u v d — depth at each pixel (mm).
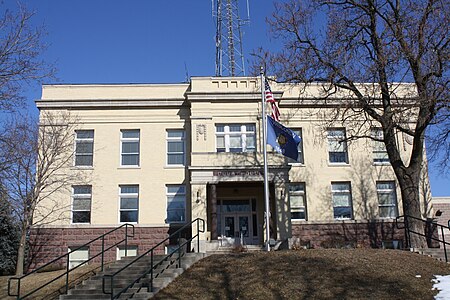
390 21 22953
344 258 18391
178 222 30641
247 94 31578
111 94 32625
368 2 23875
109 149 31828
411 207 23141
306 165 31906
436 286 15375
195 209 28547
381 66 22859
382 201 31906
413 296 14641
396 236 30938
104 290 14828
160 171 31516
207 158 29359
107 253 29922
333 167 31969
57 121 31625
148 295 15156
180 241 18969
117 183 31297
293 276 16453
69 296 15953
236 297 15055
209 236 28641
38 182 28344
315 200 31328
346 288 15352
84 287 16984
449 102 21062
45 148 30156
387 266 17438
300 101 32281
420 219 22281
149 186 31281
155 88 32875
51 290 19266
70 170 31172
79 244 30031
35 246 29766
